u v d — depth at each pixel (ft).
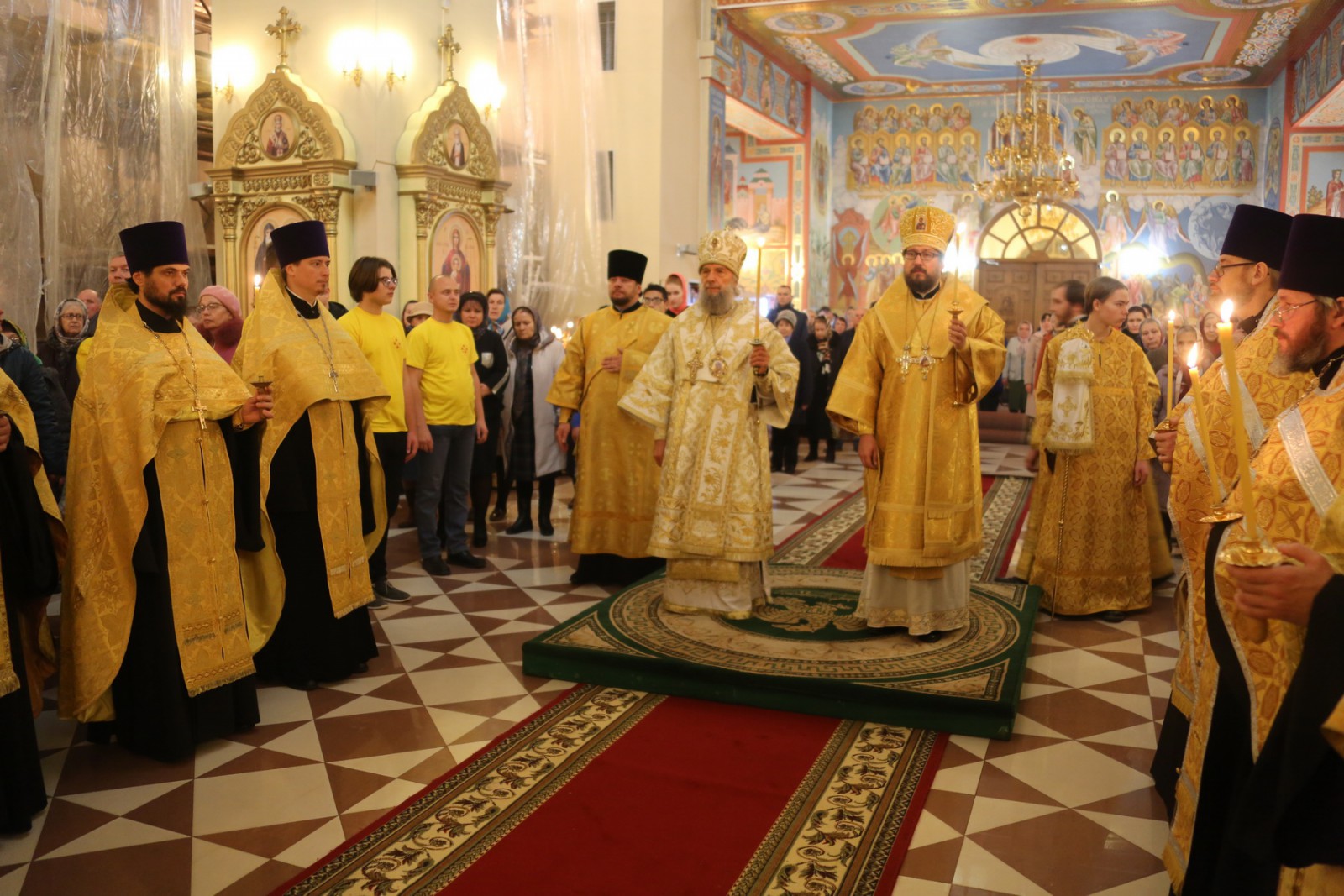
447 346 19.60
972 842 9.59
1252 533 5.19
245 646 11.92
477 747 11.69
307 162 29.30
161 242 11.19
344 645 13.80
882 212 62.75
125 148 28.17
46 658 11.21
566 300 38.60
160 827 9.80
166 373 11.08
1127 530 17.13
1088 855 9.37
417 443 18.45
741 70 47.78
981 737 12.01
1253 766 5.78
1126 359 16.98
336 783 10.75
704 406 15.26
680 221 41.52
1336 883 5.58
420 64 30.96
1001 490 31.27
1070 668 14.61
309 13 29.89
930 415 13.78
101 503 10.91
